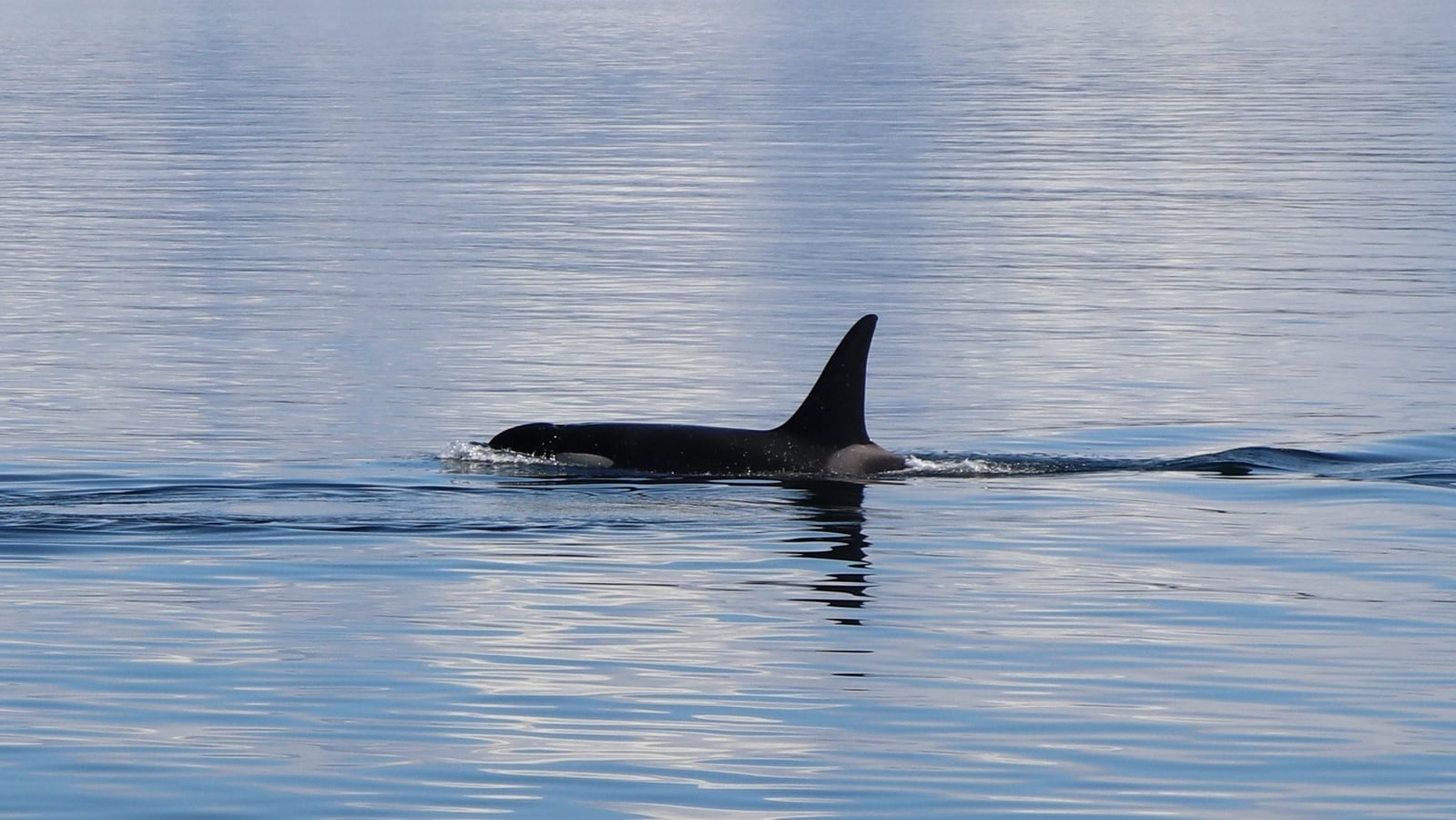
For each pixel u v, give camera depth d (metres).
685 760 37.66
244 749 37.97
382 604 49.50
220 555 54.88
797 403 85.94
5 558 54.28
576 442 69.06
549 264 130.50
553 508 61.50
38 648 45.03
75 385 86.69
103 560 54.03
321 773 36.62
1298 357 97.38
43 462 70.19
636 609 49.25
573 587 51.53
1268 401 86.06
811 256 136.00
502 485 65.38
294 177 186.25
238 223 151.00
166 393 85.12
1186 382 90.81
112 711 40.31
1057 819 34.66
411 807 34.91
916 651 45.62
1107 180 187.75
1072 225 154.38
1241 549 57.12
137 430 76.75
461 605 49.44
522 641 46.03
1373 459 73.75
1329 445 76.56
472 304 112.50
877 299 116.69
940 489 65.62
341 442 74.75
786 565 54.31
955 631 47.47
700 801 35.44
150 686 42.06
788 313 110.62
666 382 90.25
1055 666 44.44
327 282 121.62
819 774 36.91
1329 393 88.06
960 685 42.84
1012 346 100.50
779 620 48.28
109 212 157.00
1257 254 137.25
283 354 95.56
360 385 87.75
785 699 41.69
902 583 52.53
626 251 138.00
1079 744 38.75
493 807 34.97
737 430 69.06
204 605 49.25
